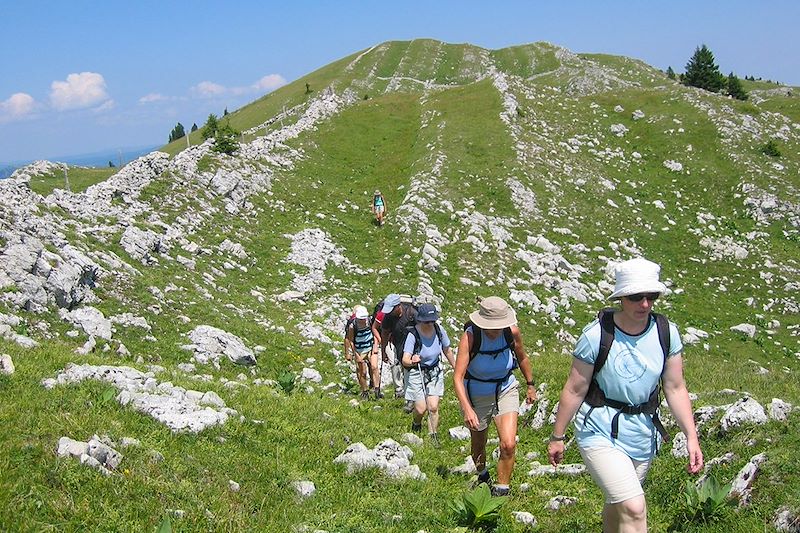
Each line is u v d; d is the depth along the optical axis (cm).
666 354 602
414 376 1216
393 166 4441
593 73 9775
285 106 10531
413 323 1441
